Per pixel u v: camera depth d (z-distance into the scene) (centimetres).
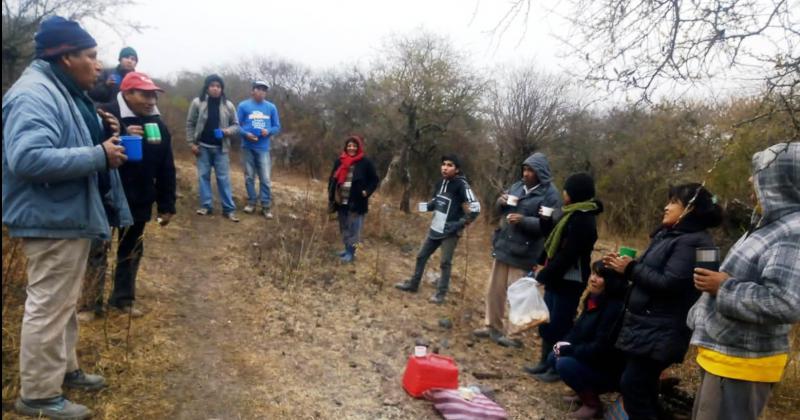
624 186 1237
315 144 1742
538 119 1167
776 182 255
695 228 328
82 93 307
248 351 422
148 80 421
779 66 272
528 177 493
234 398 354
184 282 548
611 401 416
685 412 392
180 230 716
